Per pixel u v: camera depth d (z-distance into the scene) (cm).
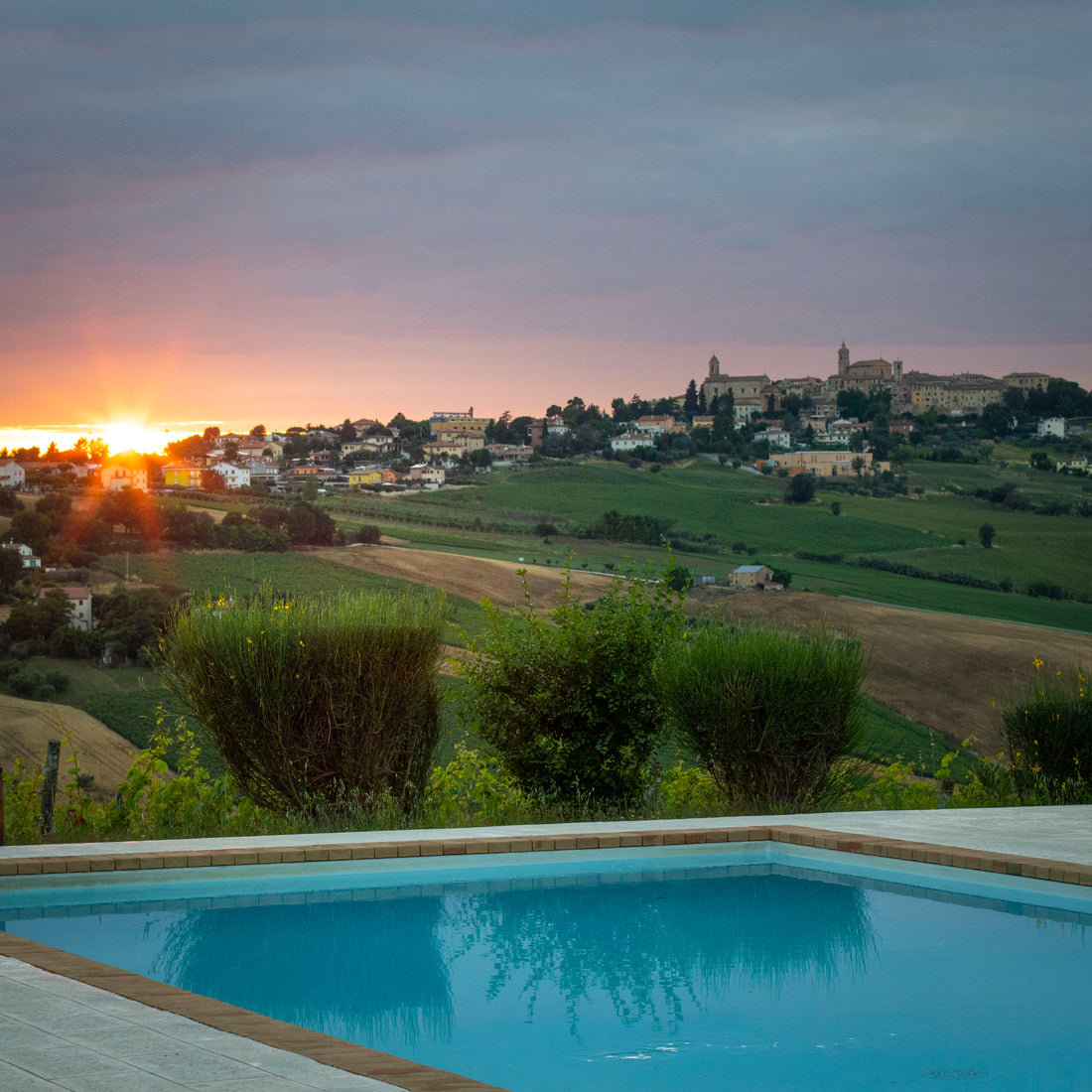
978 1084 300
